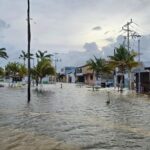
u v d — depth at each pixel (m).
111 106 31.50
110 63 67.06
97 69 91.00
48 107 29.59
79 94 51.81
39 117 22.16
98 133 16.30
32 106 30.31
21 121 20.09
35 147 13.02
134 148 13.08
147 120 21.31
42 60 91.00
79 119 21.44
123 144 13.81
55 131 16.70
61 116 22.94
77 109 28.31
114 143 13.98
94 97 44.69
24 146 13.16
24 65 108.19
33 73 89.94
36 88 75.00
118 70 78.44
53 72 91.25
